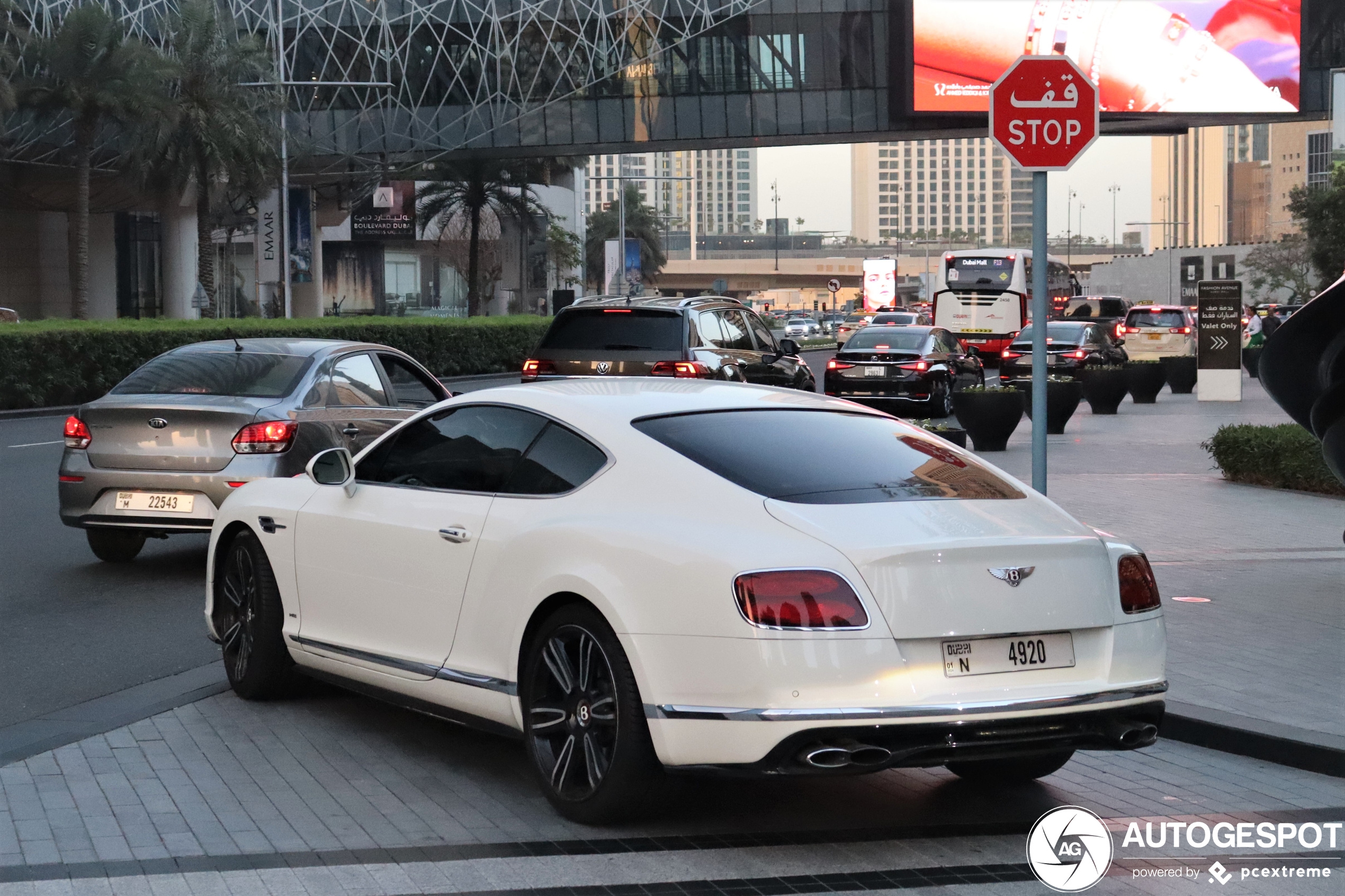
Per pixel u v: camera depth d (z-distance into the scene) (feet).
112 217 236.63
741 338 54.54
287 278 166.91
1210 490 48.01
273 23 199.82
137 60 148.66
